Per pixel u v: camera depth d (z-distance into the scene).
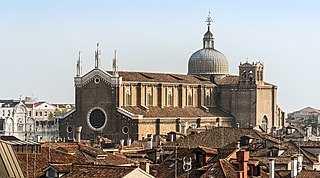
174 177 166.62
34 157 150.88
